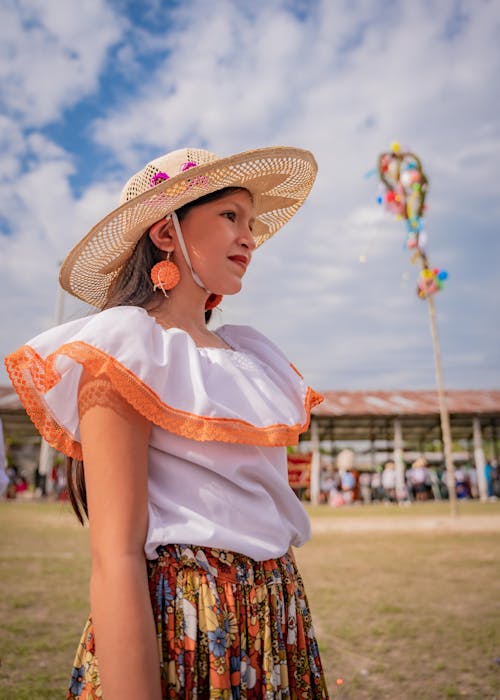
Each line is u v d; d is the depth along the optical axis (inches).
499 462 1087.6
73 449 42.1
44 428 41.4
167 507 39.3
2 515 561.9
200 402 40.1
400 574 241.3
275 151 47.5
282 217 64.8
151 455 40.7
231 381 43.7
